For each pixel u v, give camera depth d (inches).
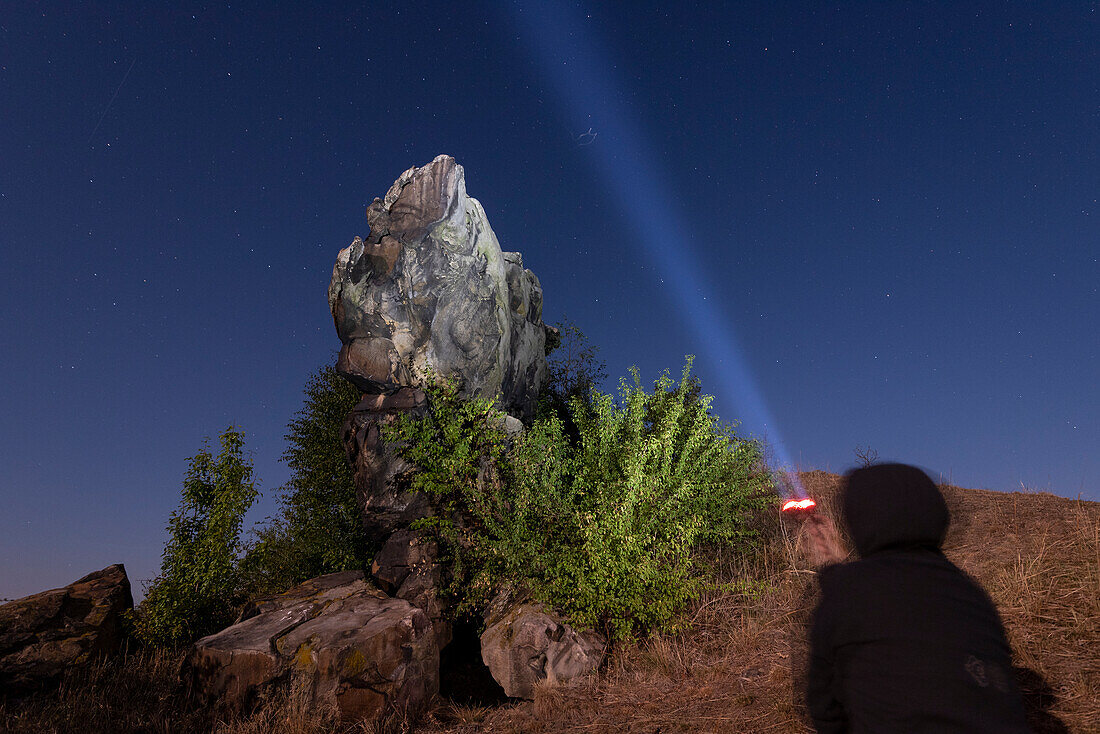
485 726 238.1
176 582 343.0
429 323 328.8
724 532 310.0
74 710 262.2
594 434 323.6
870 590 81.4
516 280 393.1
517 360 386.6
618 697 230.7
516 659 255.8
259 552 374.6
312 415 438.0
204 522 363.3
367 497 318.0
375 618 270.4
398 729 240.5
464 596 305.3
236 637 266.1
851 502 91.4
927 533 86.3
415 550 311.3
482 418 331.3
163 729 243.9
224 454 367.6
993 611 81.9
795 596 261.4
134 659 321.7
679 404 343.0
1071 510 292.8
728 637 253.1
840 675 82.7
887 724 75.0
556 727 219.8
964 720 72.4
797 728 176.9
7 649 295.7
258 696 246.5
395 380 325.4
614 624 269.4
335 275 340.5
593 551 267.7
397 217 338.0
